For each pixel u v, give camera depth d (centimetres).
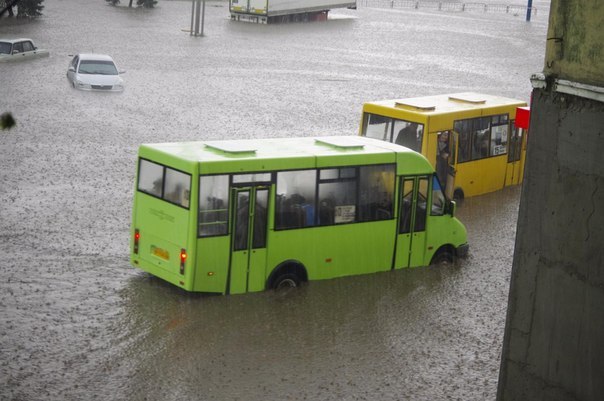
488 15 11800
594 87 1145
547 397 1252
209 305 1830
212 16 9194
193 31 7581
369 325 1803
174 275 1833
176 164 1811
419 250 2136
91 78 4516
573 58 1188
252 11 8800
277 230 1897
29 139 3353
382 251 2073
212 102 4394
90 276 1961
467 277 2122
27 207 2464
